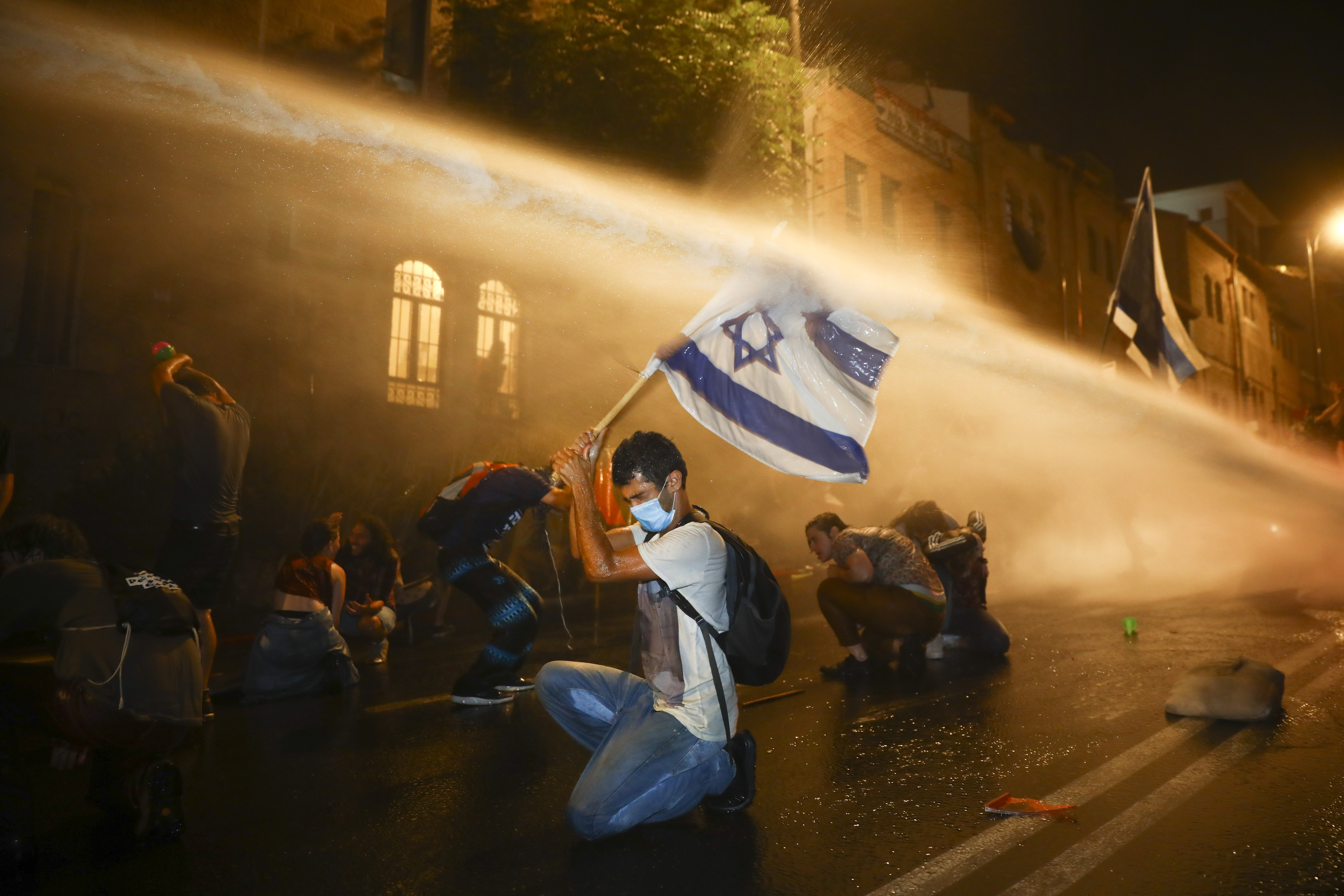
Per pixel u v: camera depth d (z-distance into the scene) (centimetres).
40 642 331
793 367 367
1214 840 314
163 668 338
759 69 1397
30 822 317
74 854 330
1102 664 640
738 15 1412
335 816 368
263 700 591
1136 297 1156
